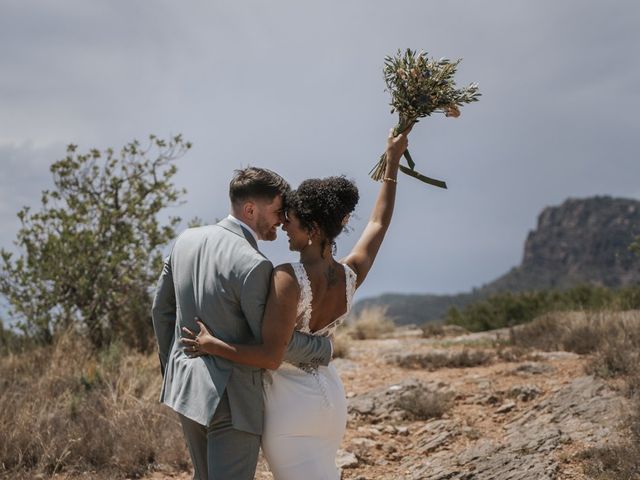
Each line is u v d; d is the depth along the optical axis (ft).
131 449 18.92
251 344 11.28
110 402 22.13
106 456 18.79
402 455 19.52
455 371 27.91
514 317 56.18
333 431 11.63
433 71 12.72
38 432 19.35
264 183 11.56
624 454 17.01
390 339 42.09
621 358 24.18
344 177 11.68
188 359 11.39
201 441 11.78
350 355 32.50
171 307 12.22
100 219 33.71
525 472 17.06
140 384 24.27
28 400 22.68
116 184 34.58
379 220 12.91
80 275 32.78
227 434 11.10
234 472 11.05
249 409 11.12
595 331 30.32
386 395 23.99
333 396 11.59
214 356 11.19
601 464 16.99
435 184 13.26
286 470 11.31
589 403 21.11
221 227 11.64
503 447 18.84
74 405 21.91
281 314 10.89
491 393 23.57
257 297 10.96
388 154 13.10
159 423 20.67
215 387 11.00
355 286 12.10
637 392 20.93
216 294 11.14
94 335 32.68
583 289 55.72
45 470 18.25
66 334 30.32
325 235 11.39
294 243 11.68
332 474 11.52
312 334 11.55
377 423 22.21
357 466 18.84
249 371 11.17
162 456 18.85
